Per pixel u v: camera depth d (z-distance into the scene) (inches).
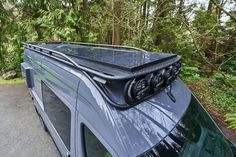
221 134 96.3
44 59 134.7
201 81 346.6
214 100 269.6
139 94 65.1
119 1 301.6
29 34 369.7
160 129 66.9
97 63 85.7
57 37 345.1
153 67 78.2
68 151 101.3
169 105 77.7
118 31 313.6
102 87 70.1
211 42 335.9
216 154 83.4
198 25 311.7
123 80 60.9
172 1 319.6
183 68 353.7
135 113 64.9
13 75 366.3
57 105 112.5
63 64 103.1
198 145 78.4
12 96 281.6
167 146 65.1
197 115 91.0
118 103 64.3
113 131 61.1
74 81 86.0
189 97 97.3
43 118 156.4
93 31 373.7
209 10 323.3
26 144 174.2
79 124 82.5
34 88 181.6
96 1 383.2
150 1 330.3
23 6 372.2
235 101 267.7
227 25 300.8
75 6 357.1
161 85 80.4
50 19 343.0
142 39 336.2
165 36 355.9
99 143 68.7
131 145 58.5
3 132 192.9
